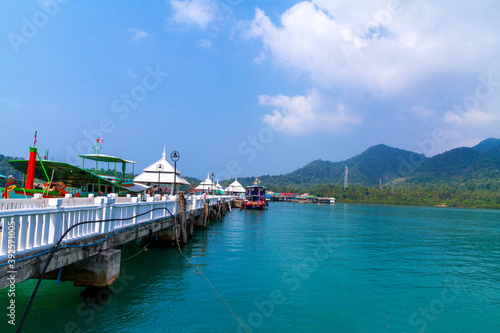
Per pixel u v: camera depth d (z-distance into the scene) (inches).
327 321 358.6
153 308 359.6
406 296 457.7
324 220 1882.4
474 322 370.3
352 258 716.7
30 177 596.4
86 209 327.3
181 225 725.3
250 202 2632.9
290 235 1089.4
